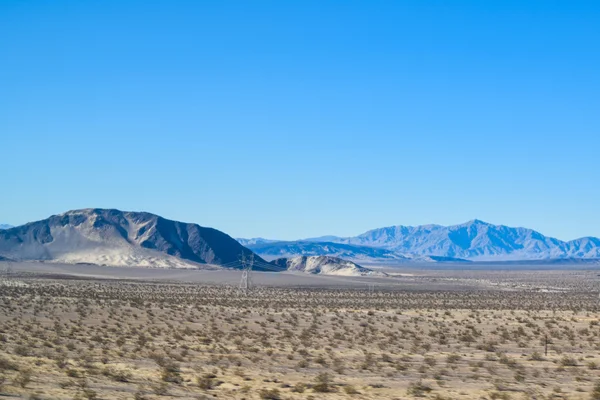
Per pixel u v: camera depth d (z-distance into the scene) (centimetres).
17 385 3159
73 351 4809
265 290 16100
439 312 9931
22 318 7412
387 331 7031
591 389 3669
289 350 5238
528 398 3331
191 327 7038
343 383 3738
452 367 4444
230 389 3453
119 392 3228
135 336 6041
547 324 7788
